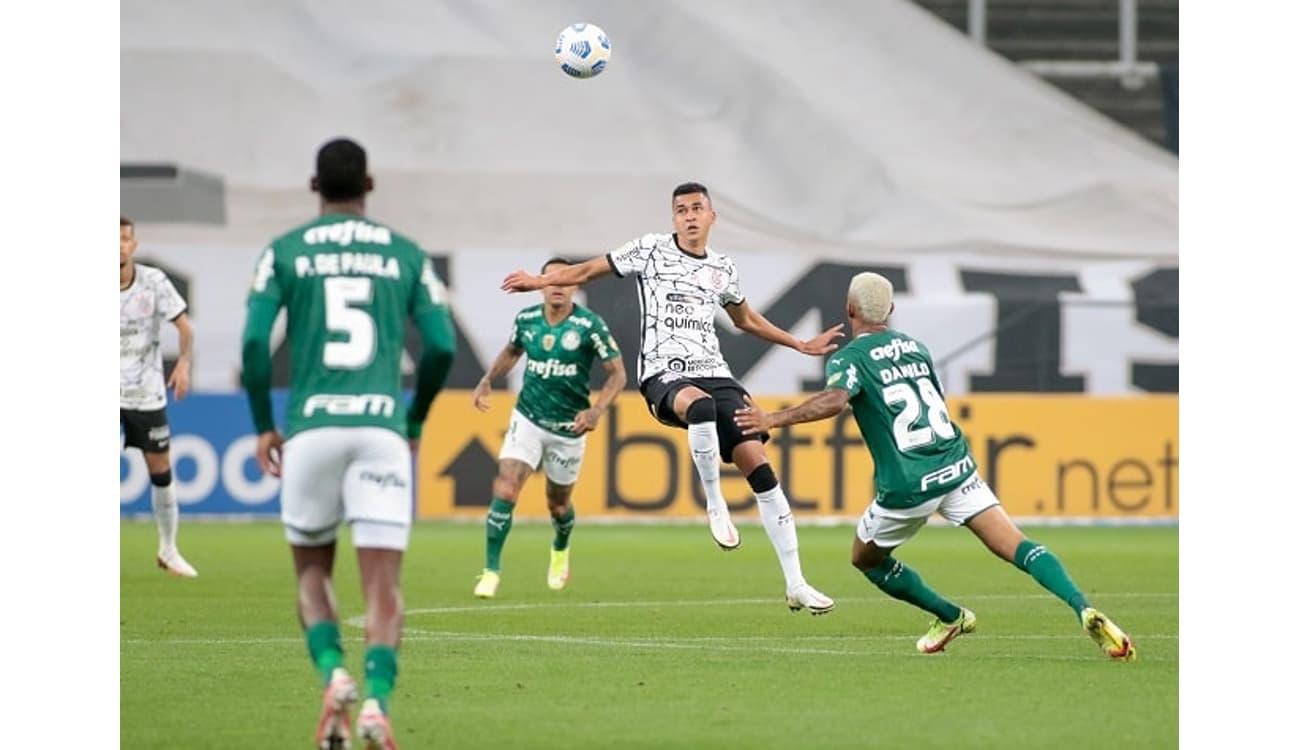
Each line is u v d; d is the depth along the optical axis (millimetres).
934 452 29328
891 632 34656
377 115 78938
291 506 20891
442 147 78812
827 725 23516
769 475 33344
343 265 20906
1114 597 42188
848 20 82875
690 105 80500
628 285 71062
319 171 21344
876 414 29375
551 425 41719
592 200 79000
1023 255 79250
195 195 76938
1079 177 81438
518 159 79000
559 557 43594
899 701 25500
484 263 74062
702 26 81250
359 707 24969
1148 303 73688
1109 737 22688
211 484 66750
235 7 79188
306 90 78625
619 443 67812
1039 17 83000
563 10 81125
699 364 34844
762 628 35312
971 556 55344
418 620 36656
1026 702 25391
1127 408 69375
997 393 72188
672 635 34062
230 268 73750
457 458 68312
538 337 41469
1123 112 82812
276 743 22406
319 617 20891
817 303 74000
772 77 81062
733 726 23484
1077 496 69062
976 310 73312
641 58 80875
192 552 53688
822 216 79562
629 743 22281
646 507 67875
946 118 81875
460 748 21969
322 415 20484
